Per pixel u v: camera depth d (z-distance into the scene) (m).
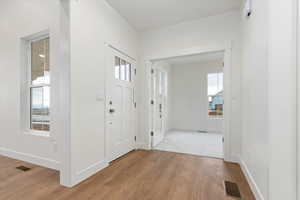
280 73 1.09
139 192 1.67
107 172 2.15
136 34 3.34
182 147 3.49
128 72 3.10
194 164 2.46
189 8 2.57
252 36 1.75
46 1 2.22
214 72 5.61
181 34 3.01
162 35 3.19
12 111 2.68
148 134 3.31
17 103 2.60
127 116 3.03
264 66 1.35
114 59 2.63
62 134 1.80
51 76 2.16
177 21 2.97
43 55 2.51
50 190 1.68
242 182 1.90
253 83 1.71
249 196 1.60
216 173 2.14
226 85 2.60
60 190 1.68
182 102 6.08
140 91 3.41
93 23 2.13
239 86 2.51
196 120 5.85
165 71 4.93
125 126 2.96
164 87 4.71
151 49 3.29
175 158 2.74
